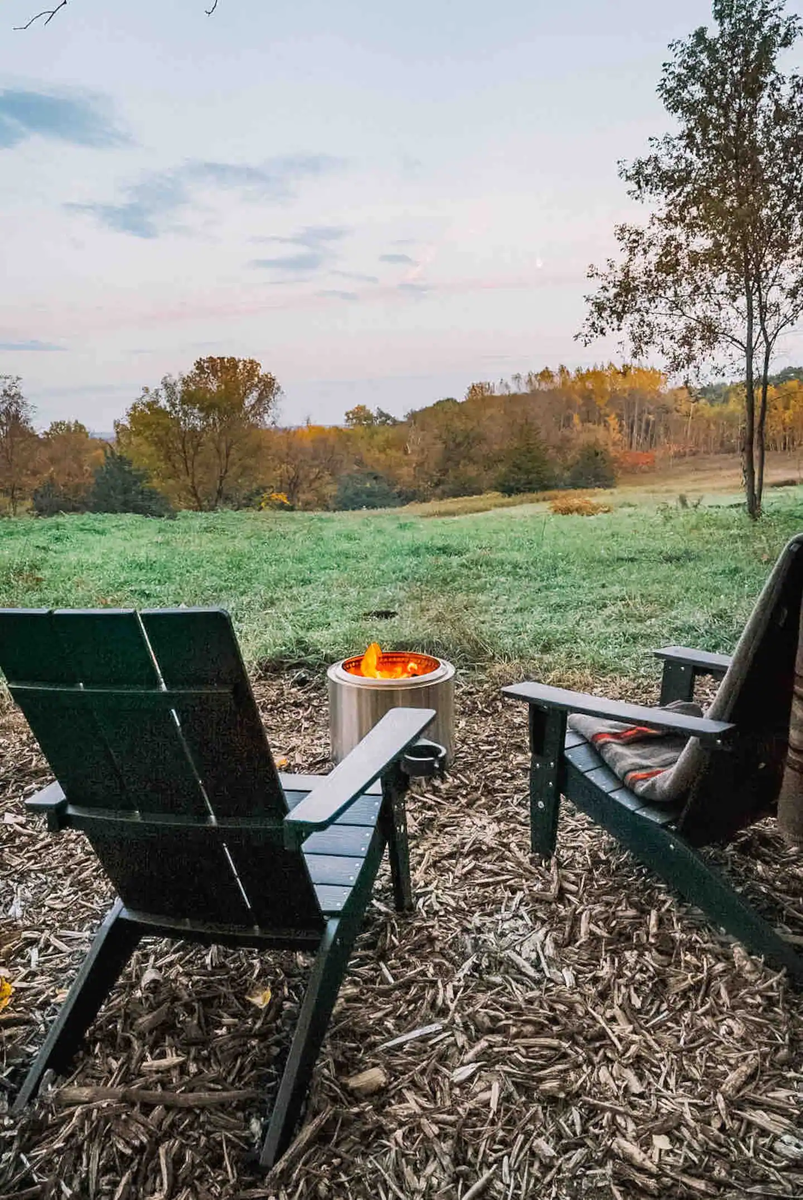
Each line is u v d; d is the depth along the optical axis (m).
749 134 9.97
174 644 1.26
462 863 2.37
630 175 10.54
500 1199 1.25
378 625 5.16
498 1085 1.48
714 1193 1.25
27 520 13.00
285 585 7.15
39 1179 1.31
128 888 1.66
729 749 1.73
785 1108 1.41
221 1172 1.31
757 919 1.73
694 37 9.71
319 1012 1.46
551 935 1.97
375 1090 1.47
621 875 2.25
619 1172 1.29
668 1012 1.68
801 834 1.71
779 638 1.69
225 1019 1.69
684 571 7.10
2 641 1.38
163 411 16.83
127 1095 1.46
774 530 9.17
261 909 1.56
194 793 1.43
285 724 3.85
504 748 3.33
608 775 2.16
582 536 9.74
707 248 10.41
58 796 1.60
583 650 4.67
